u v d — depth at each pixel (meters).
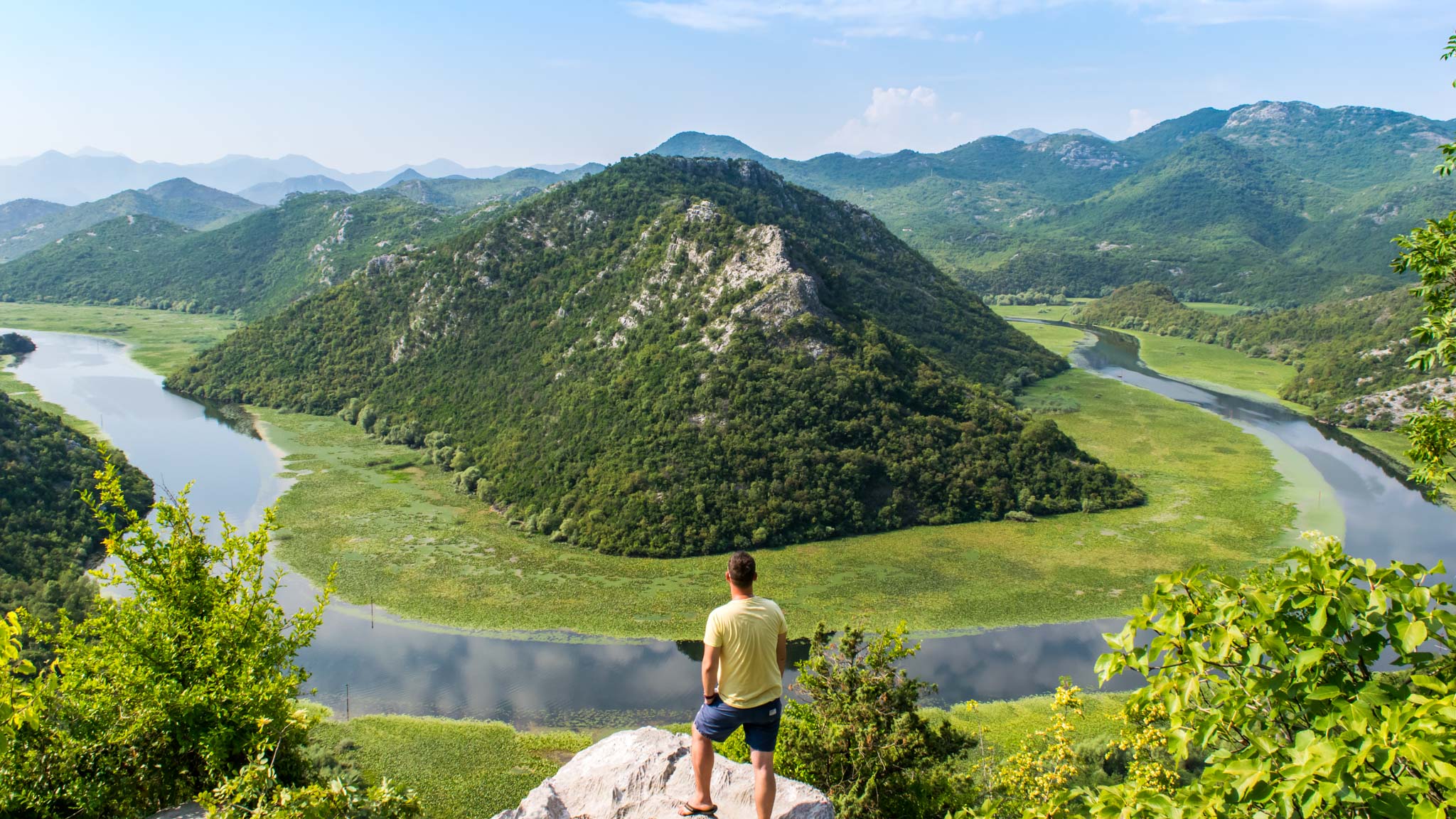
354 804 17.20
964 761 47.03
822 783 30.73
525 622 73.19
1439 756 10.06
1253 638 12.70
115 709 20.70
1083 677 64.50
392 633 71.19
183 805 17.84
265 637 22.81
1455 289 23.06
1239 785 11.21
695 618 74.06
